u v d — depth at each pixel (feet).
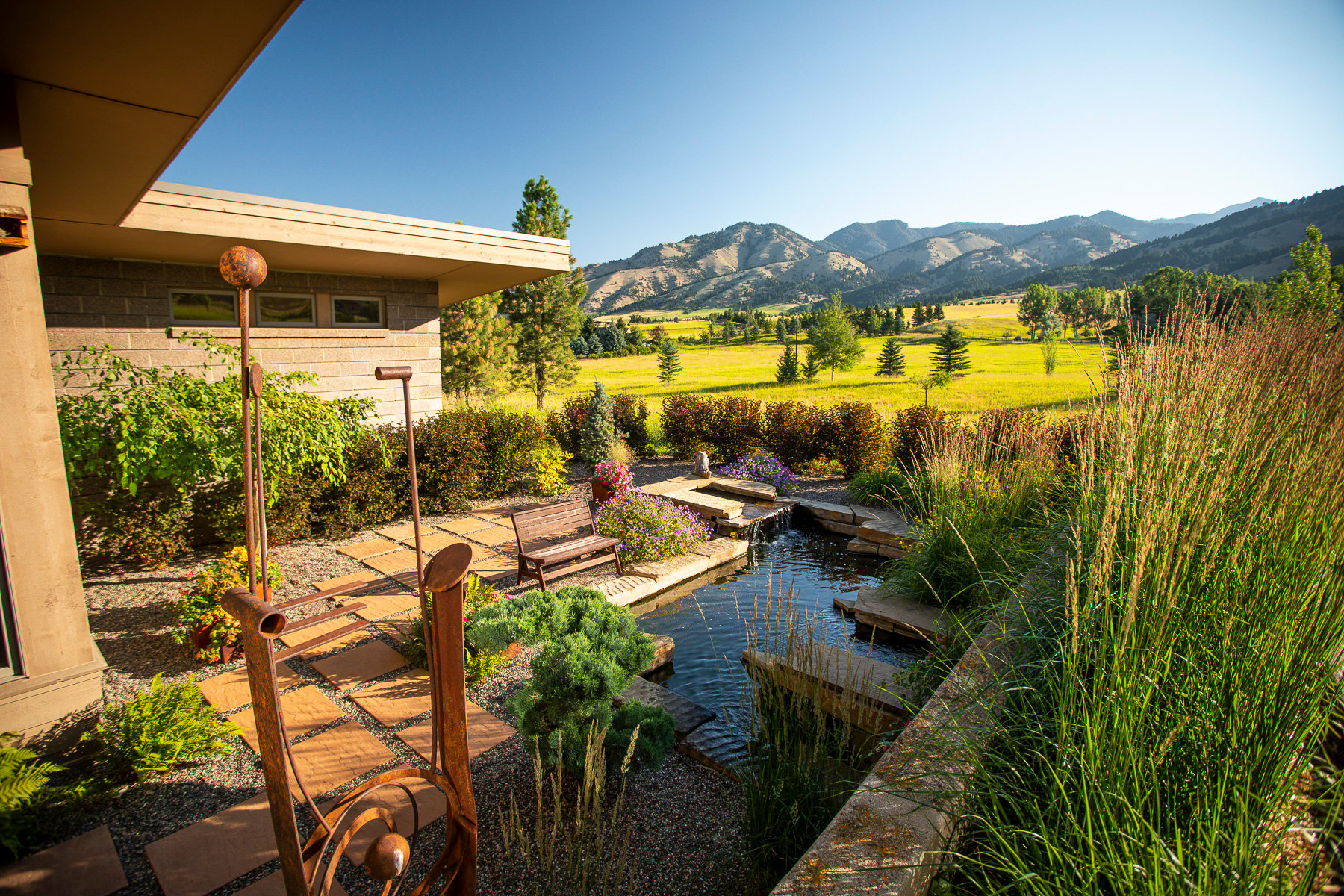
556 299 74.18
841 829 6.40
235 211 18.94
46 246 19.31
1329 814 5.07
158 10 7.95
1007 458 18.84
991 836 6.38
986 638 9.96
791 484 31.81
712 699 13.20
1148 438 8.78
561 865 8.30
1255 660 6.45
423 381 29.96
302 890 4.11
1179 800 5.85
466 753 5.07
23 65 9.07
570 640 9.65
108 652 14.37
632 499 22.61
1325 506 7.14
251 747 11.00
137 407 18.06
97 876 8.12
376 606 17.15
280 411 20.25
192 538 21.56
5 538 9.18
